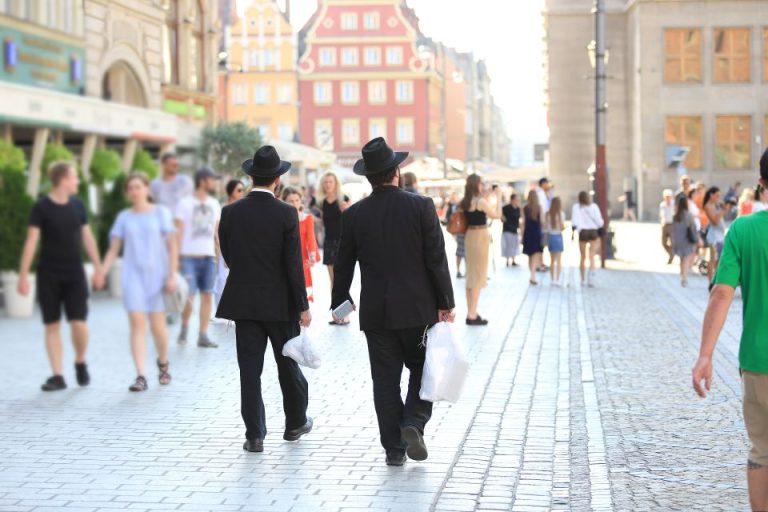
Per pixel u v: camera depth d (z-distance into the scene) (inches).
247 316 346.9
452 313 324.8
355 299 888.9
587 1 2898.6
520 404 430.9
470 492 300.0
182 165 1600.6
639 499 291.7
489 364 536.4
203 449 356.2
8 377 513.0
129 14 1375.5
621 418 402.9
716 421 394.9
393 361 327.3
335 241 735.7
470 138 5561.0
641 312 778.2
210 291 612.4
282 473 323.3
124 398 452.8
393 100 4097.0
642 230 2182.6
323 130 3088.1
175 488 307.7
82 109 1119.0
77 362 483.8
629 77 2883.9
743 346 222.7
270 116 4094.5
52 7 1143.0
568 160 2925.7
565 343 612.7
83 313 480.1
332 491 301.7
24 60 1074.1
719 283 223.1
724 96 2711.6
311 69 4101.9
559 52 2918.3
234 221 350.6
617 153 2906.0
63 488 308.8
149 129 1294.3
